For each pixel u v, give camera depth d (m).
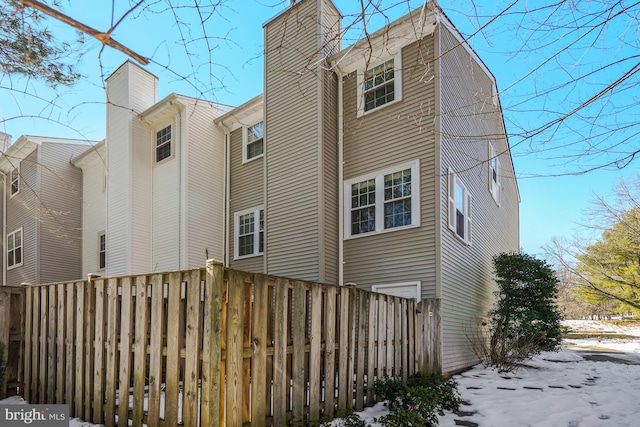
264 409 3.88
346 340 4.95
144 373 4.09
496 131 13.01
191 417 3.58
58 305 5.20
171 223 11.47
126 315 4.33
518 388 6.66
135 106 12.41
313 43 9.22
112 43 2.40
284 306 4.17
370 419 4.73
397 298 6.12
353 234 9.05
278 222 9.47
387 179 8.66
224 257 11.85
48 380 5.16
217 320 3.52
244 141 11.95
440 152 7.96
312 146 9.10
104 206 14.38
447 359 7.59
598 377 7.93
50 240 14.71
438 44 8.21
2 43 3.59
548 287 9.45
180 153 11.54
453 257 8.39
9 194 16.81
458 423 4.84
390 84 8.90
